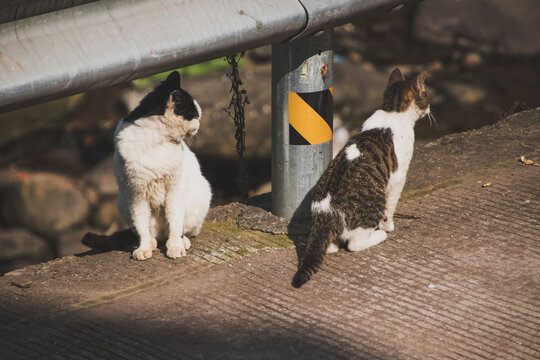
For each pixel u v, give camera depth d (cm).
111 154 1512
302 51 564
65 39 404
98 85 416
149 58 430
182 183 564
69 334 452
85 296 500
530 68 1731
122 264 553
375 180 562
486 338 446
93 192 1385
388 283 514
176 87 540
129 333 452
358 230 555
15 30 390
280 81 580
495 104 1570
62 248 1252
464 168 718
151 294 503
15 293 507
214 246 580
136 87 1512
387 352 431
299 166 599
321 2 510
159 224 597
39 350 435
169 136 536
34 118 1512
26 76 378
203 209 592
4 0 388
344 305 485
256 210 639
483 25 1795
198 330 455
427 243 573
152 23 441
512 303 486
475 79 1680
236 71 732
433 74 1706
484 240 574
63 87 395
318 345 438
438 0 1855
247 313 476
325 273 531
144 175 540
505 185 673
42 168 1470
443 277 521
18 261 1237
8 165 1480
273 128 602
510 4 1781
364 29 1977
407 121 600
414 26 1881
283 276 528
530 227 593
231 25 469
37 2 402
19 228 1312
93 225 1328
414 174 713
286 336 448
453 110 1556
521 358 426
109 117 1559
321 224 549
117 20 429
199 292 505
